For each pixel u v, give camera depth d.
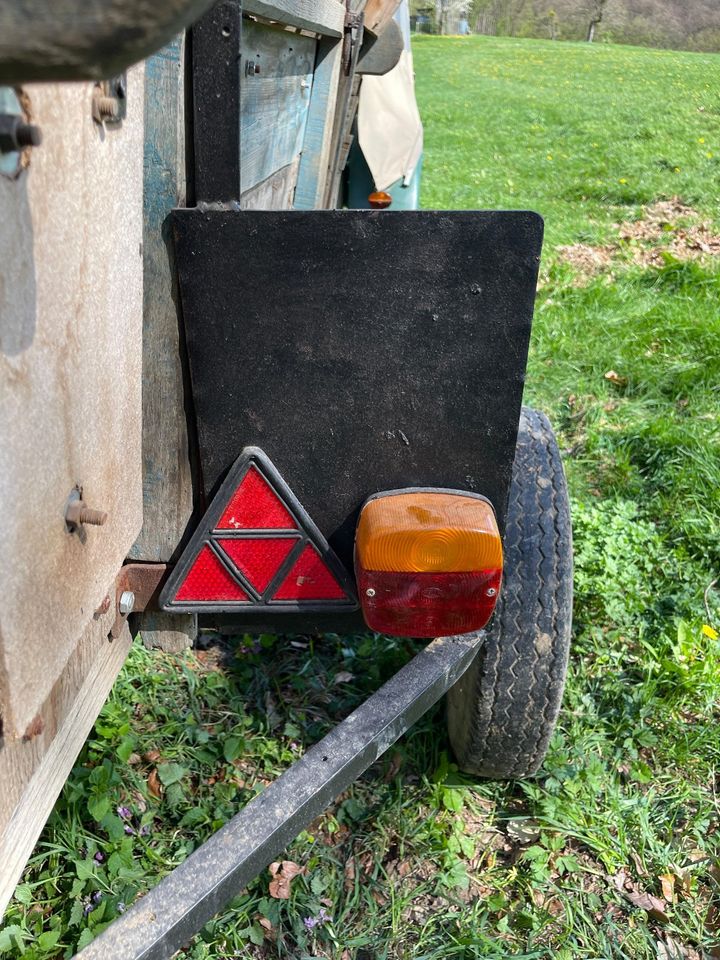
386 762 2.54
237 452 1.56
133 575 1.67
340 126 3.34
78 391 1.12
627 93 20.02
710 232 8.69
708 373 5.08
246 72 1.87
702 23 43.84
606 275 7.17
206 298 1.43
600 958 2.07
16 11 0.52
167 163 1.37
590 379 5.18
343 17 2.94
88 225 1.11
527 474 2.10
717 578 3.41
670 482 4.01
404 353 1.49
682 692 2.84
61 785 1.30
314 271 1.42
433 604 1.56
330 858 2.27
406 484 1.61
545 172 12.03
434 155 13.65
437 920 2.15
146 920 1.29
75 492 1.14
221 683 2.73
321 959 2.03
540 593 2.01
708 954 2.12
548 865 2.31
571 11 44.59
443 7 44.59
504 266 1.43
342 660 2.90
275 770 2.49
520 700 2.09
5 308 0.88
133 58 0.58
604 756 2.64
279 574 1.65
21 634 0.99
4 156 0.84
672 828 2.43
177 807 2.34
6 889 1.10
